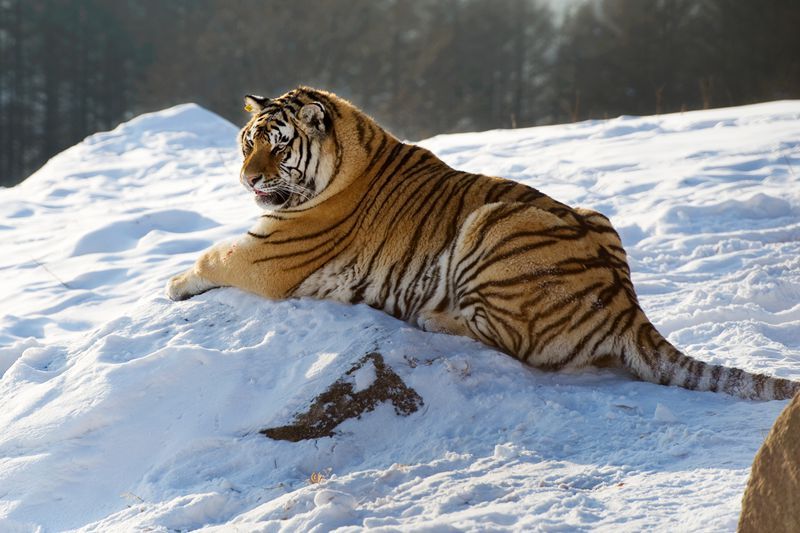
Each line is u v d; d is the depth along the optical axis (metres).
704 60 115.50
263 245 19.28
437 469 14.39
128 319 20.02
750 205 30.38
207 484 15.38
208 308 19.75
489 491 12.92
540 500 12.31
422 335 17.72
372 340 17.48
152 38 145.88
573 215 18.48
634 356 17.36
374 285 18.89
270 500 14.35
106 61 150.25
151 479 15.94
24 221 37.62
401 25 129.88
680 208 30.55
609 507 12.02
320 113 18.94
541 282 17.30
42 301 26.34
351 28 127.19
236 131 56.94
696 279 25.20
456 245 18.08
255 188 18.77
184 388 17.44
